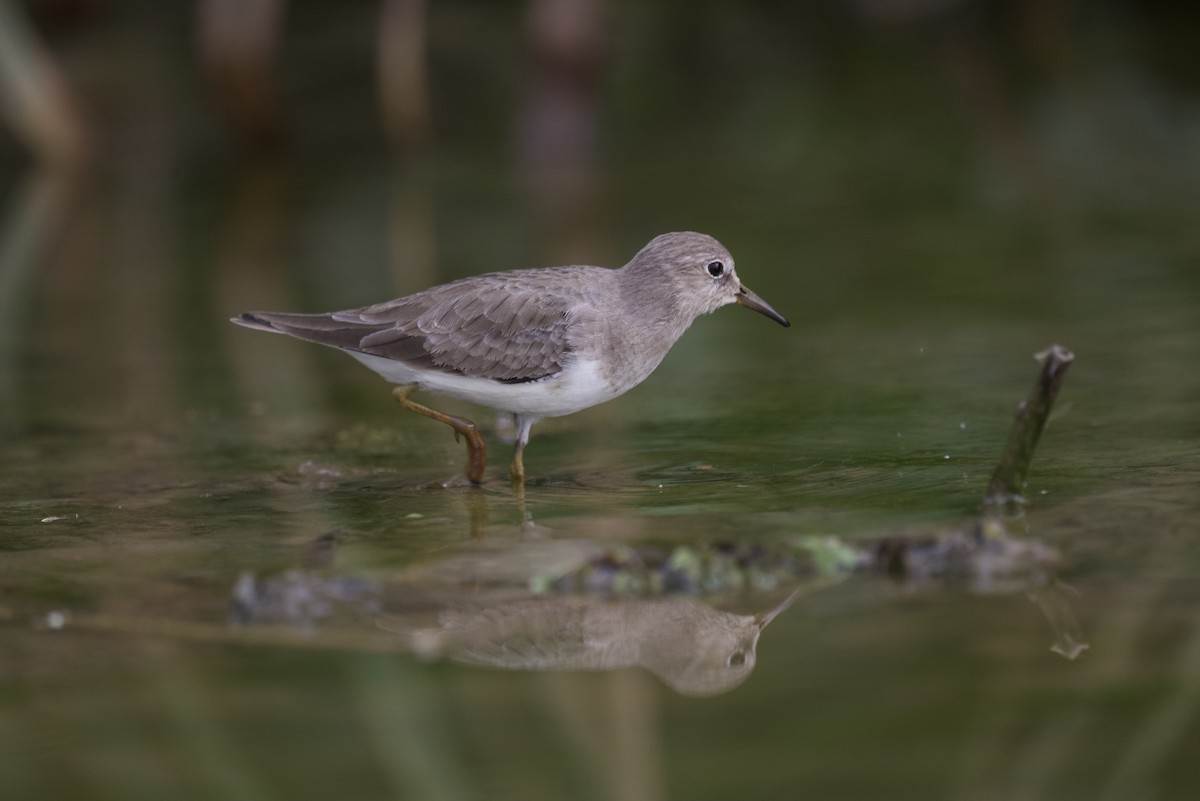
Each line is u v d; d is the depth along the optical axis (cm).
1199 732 705
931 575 927
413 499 1162
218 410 1478
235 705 777
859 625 848
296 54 3312
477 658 834
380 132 2895
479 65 3234
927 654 801
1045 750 692
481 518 1094
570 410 1301
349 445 1352
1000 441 1233
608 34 3412
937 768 685
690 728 737
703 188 2409
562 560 977
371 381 1597
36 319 1855
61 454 1323
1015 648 802
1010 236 2025
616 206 2317
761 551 957
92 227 2358
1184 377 1368
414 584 947
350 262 2058
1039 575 912
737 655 818
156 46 3306
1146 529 980
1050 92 2870
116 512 1138
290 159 2761
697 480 1173
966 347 1541
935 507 1053
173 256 2159
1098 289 1730
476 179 2567
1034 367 1453
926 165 2475
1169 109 2686
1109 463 1135
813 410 1373
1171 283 1730
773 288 1839
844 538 988
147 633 872
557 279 1306
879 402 1382
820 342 1612
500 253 2044
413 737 735
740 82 3119
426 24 3478
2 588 952
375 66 3225
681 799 671
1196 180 2272
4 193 2588
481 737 738
